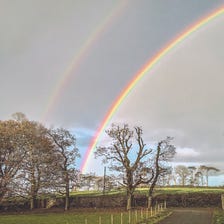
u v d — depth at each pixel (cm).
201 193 8319
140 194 8462
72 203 8538
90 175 8031
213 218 5028
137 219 4906
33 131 7075
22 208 7850
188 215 5603
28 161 6894
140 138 7788
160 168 8081
